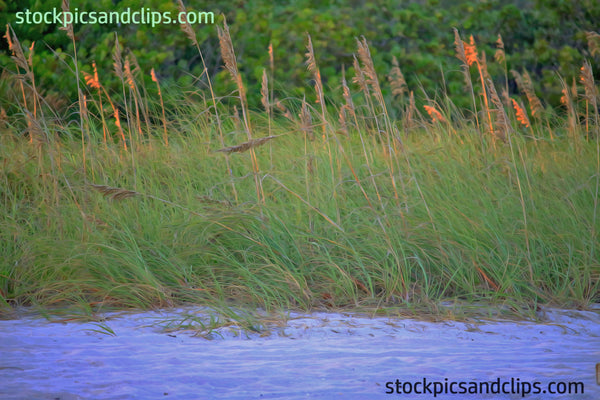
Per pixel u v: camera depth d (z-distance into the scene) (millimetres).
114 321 19266
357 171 29719
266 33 49688
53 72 42844
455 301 21016
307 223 25312
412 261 23859
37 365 14055
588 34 33656
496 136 26281
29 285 21922
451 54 52094
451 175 29094
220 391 12398
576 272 22969
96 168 29891
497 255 23750
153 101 39406
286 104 40625
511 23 55438
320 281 22984
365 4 53969
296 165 30672
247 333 18078
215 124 35062
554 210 26766
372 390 12531
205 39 47500
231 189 29125
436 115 33500
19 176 29234
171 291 21688
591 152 33844
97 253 22891
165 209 27219
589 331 19188
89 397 11836
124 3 47125
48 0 46562
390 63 51031
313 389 12539
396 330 18734
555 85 52312
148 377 13180
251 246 23938
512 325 19625
